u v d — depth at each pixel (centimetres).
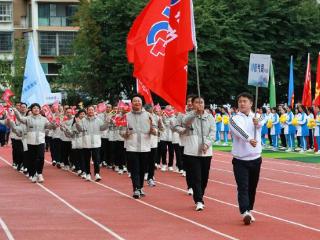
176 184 1866
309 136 3247
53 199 1548
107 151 2425
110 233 1100
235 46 4894
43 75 2656
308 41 5109
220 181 1953
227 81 4919
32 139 1930
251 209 1223
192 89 4906
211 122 1381
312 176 2088
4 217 1280
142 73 1578
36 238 1062
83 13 4944
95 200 1526
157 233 1098
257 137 1168
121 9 4794
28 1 6888
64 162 2411
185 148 1369
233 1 5131
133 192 1570
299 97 5378
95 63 4916
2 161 2872
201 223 1198
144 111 1562
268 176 2089
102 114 2342
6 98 2358
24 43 6247
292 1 5197
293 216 1281
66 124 2256
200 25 4672
